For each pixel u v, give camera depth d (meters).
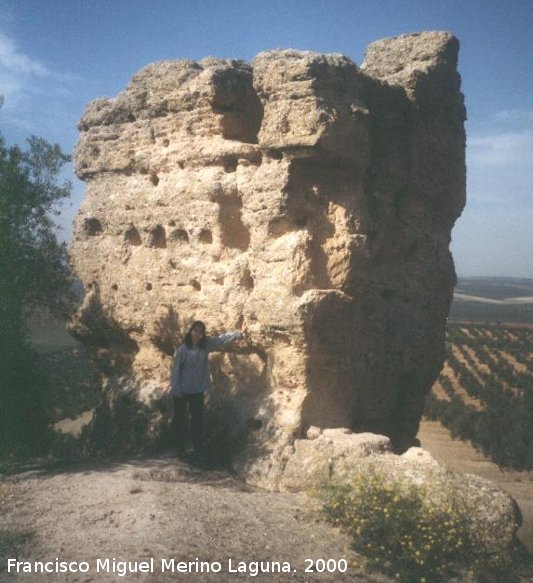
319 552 7.19
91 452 13.00
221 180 10.88
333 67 10.01
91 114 13.26
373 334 11.66
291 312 9.62
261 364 10.87
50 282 13.03
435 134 12.86
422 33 13.12
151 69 12.27
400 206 12.50
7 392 12.47
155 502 7.93
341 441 9.27
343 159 10.13
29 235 12.59
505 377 44.12
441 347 13.80
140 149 12.34
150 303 12.08
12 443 12.55
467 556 7.32
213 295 10.91
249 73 11.41
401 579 6.89
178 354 10.20
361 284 10.60
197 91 11.08
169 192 11.56
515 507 7.80
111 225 12.84
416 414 13.58
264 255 10.14
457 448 25.69
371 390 11.71
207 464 10.23
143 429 12.06
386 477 8.21
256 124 11.57
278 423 9.88
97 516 7.51
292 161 9.94
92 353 14.12
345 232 10.23
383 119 11.55
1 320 12.08
